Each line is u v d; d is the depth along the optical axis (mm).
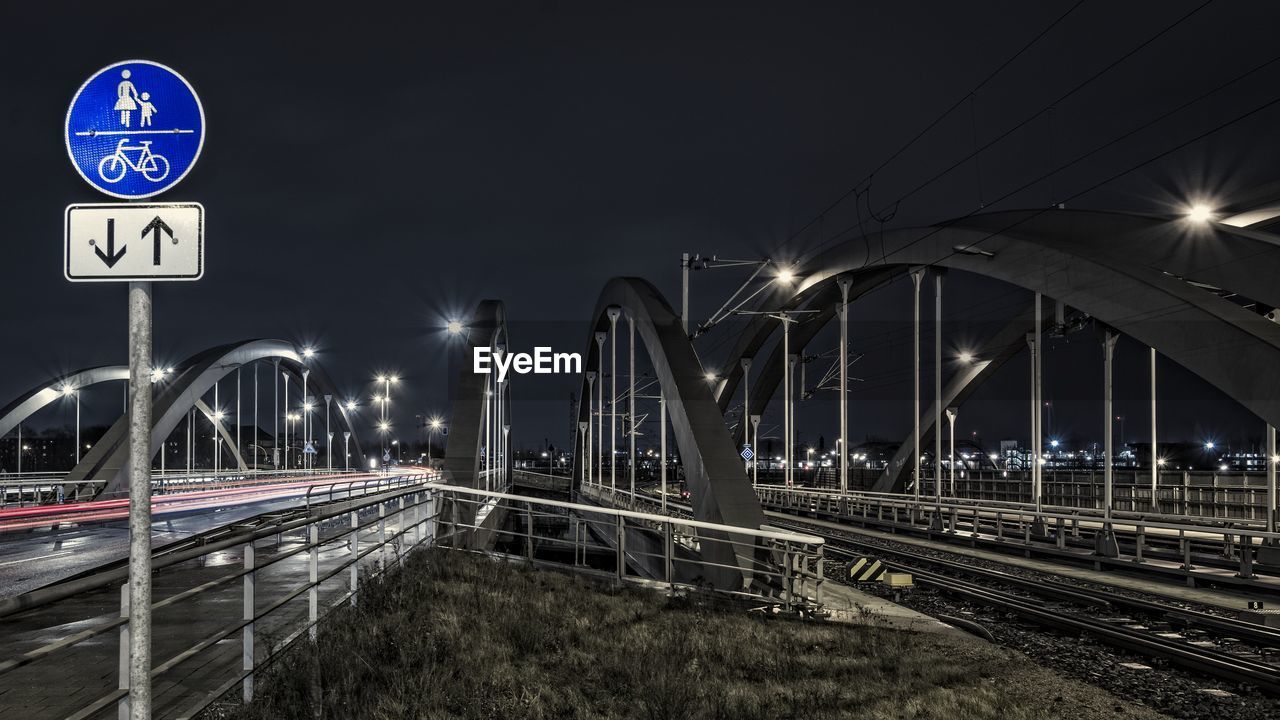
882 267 48625
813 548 19781
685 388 22828
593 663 8672
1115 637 11906
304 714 6004
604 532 33594
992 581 18703
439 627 9070
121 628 4566
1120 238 29984
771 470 129000
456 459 29859
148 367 3994
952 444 52844
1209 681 10125
